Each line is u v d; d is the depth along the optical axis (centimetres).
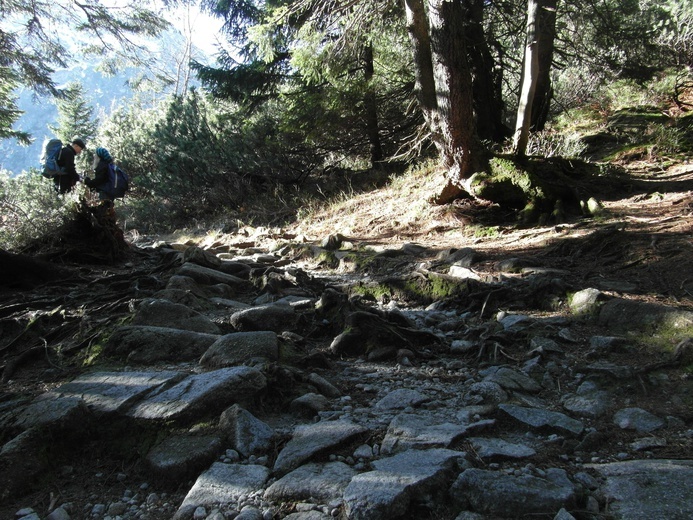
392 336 464
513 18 1435
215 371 372
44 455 318
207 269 695
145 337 443
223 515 262
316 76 1177
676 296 476
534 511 246
